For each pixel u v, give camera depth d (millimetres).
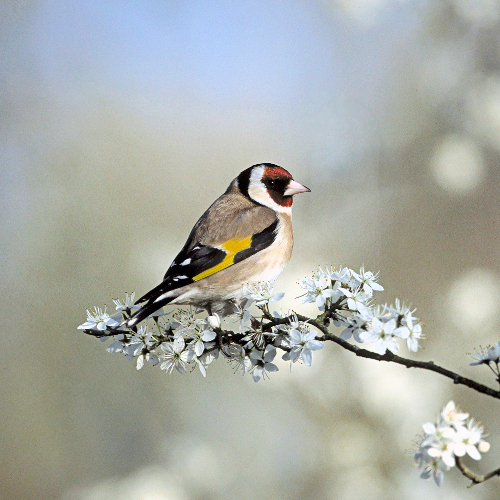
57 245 13172
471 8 12641
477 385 4641
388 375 9430
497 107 12219
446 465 4145
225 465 10352
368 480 9078
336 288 5406
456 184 12164
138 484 10180
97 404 11766
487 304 11117
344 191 12727
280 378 9547
